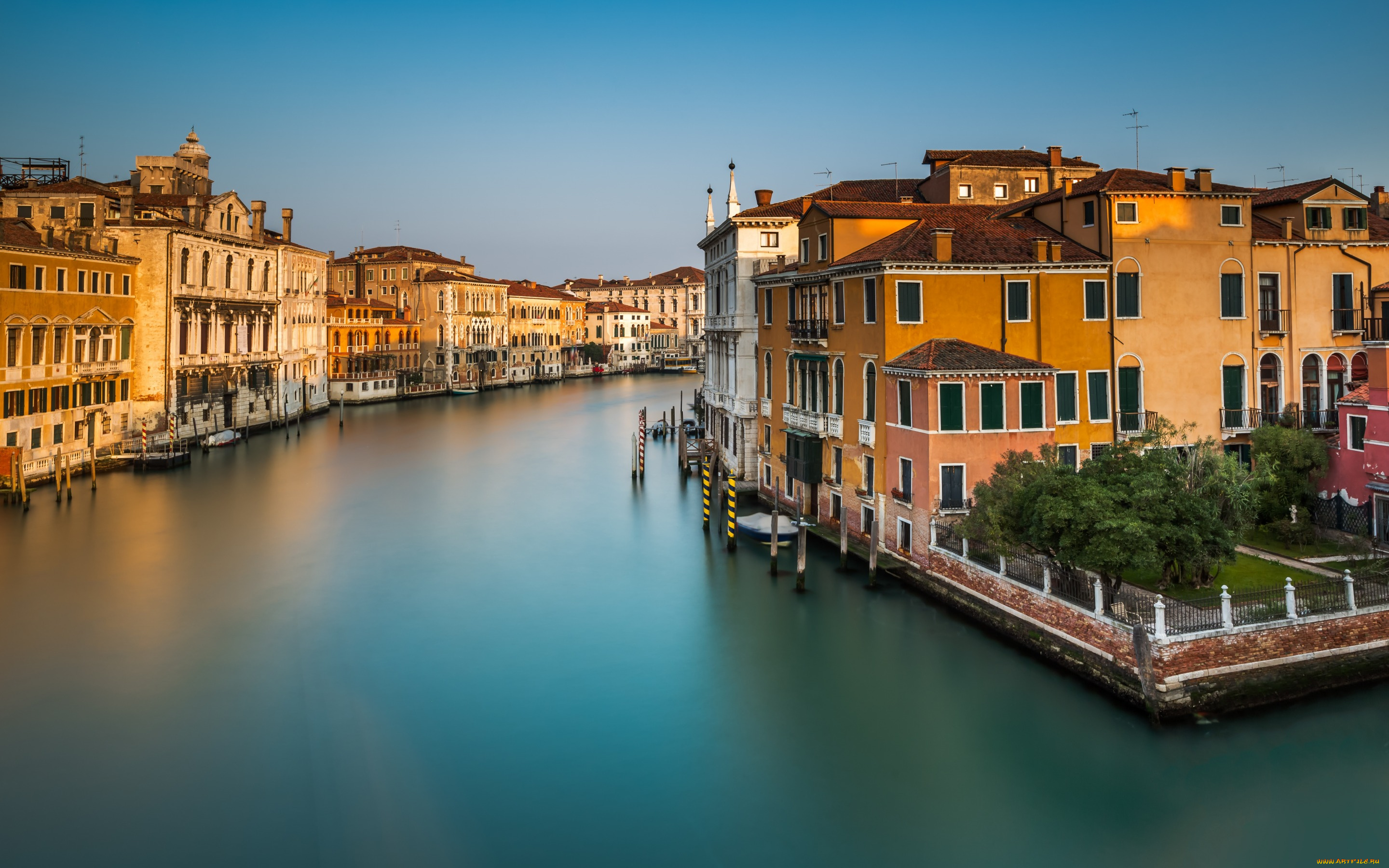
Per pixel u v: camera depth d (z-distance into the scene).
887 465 28.91
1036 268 29.08
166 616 26.67
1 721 19.78
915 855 15.12
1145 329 30.36
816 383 34.59
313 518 40.28
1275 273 31.75
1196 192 30.61
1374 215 37.06
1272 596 19.84
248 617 26.78
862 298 30.03
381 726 19.73
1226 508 22.12
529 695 21.30
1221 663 19.12
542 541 36.16
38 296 45.25
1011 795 16.77
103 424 52.09
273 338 72.56
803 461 34.22
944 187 43.94
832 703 20.61
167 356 56.22
